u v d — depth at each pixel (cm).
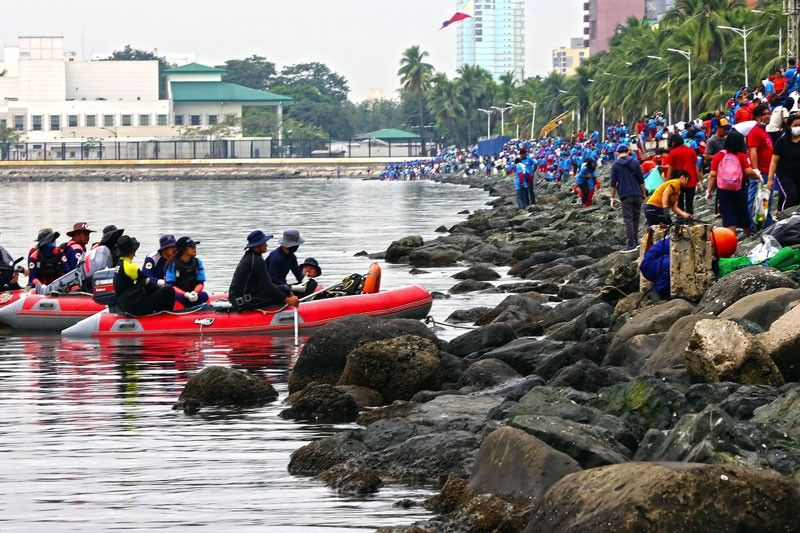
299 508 1107
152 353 2091
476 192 11156
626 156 3102
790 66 4450
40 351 2138
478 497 1029
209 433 1438
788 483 859
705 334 1381
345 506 1109
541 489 1018
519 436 1062
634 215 3092
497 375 1616
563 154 9106
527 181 6097
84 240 2633
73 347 2181
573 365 1506
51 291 2509
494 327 1855
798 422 1143
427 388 1614
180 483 1204
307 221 6500
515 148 12712
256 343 2194
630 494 847
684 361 1398
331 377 1686
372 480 1170
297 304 2294
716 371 1359
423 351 1623
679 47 11519
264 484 1197
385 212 7450
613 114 14288
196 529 1050
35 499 1149
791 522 847
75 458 1313
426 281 3216
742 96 5012
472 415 1373
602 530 839
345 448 1268
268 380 1812
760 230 2484
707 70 10969
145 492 1170
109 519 1082
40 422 1505
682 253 1884
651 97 12538
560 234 4103
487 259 3762
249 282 2294
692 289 1877
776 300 1571
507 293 2856
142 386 1764
